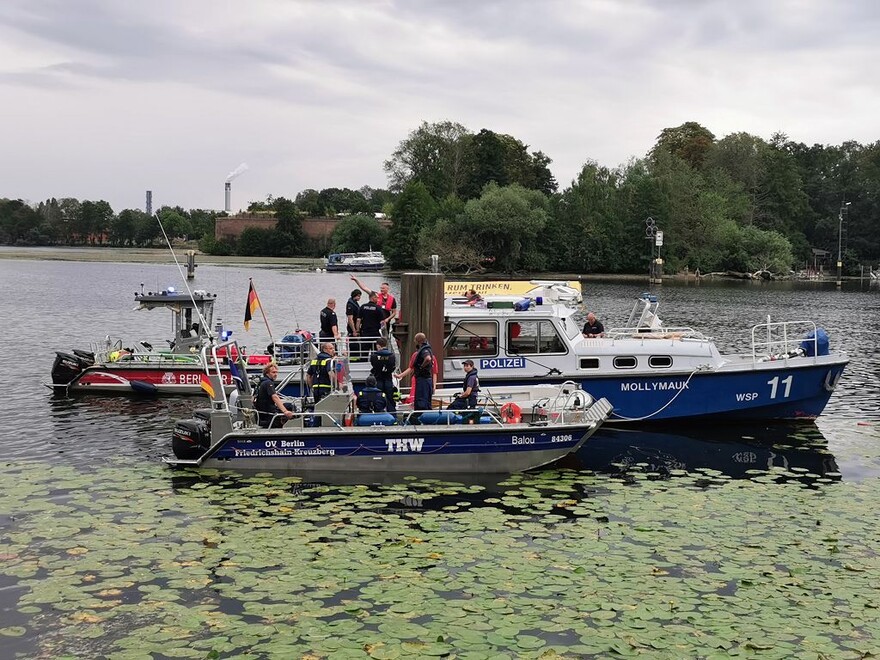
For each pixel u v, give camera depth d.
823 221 122.69
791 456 15.45
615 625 8.37
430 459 13.91
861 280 103.50
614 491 13.05
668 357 17.61
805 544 10.69
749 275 99.25
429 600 8.88
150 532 10.88
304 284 72.12
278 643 7.95
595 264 98.62
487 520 11.54
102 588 9.14
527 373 17.42
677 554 10.28
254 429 13.94
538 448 14.09
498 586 9.26
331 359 14.83
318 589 9.17
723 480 13.76
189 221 173.00
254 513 11.73
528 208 93.94
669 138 131.38
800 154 145.75
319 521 11.43
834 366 17.55
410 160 118.38
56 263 106.81
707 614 8.63
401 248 99.44
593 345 17.61
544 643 7.98
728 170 117.81
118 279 75.44
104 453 15.16
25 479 13.27
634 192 100.44
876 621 8.54
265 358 20.23
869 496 12.87
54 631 8.22
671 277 96.81
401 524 11.34
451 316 17.38
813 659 7.75
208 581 9.36
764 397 17.64
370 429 13.72
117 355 21.78
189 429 14.05
